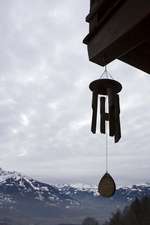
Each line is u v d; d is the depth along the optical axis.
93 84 5.75
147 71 5.88
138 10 4.48
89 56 5.67
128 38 4.86
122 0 4.76
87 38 5.64
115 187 5.62
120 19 4.83
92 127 5.73
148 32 4.70
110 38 5.05
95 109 5.77
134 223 100.31
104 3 5.11
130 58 5.65
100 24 5.25
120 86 5.70
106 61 5.62
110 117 5.62
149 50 5.43
